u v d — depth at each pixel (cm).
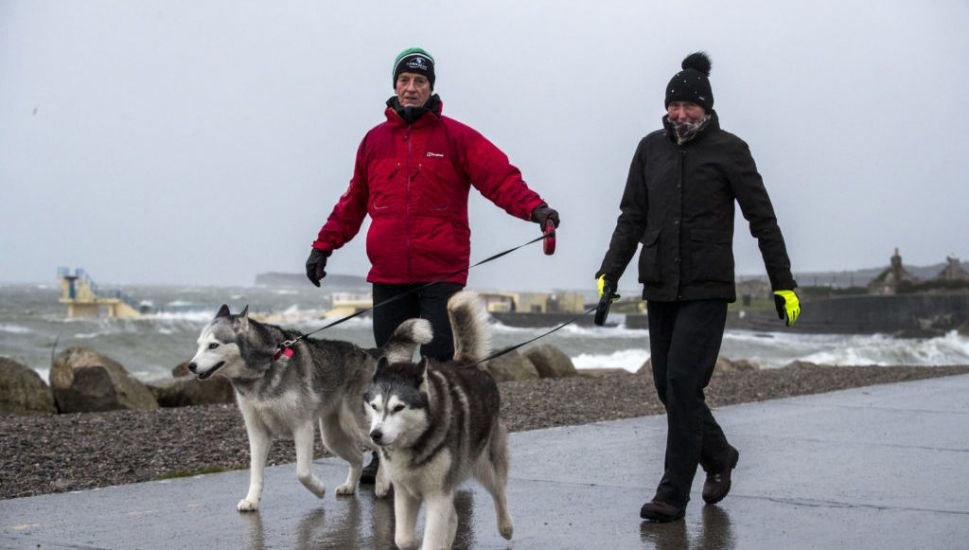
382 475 608
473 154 603
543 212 579
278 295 14625
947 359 3688
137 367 2812
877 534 495
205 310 5838
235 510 565
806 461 724
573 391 1409
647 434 875
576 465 709
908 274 7538
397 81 609
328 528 520
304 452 586
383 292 629
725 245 515
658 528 511
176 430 958
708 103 514
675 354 515
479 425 471
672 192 519
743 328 6681
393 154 609
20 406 1191
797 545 473
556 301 6956
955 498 586
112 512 554
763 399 1356
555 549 471
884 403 1167
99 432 938
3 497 645
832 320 6325
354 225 662
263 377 575
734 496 593
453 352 611
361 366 638
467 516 545
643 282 533
